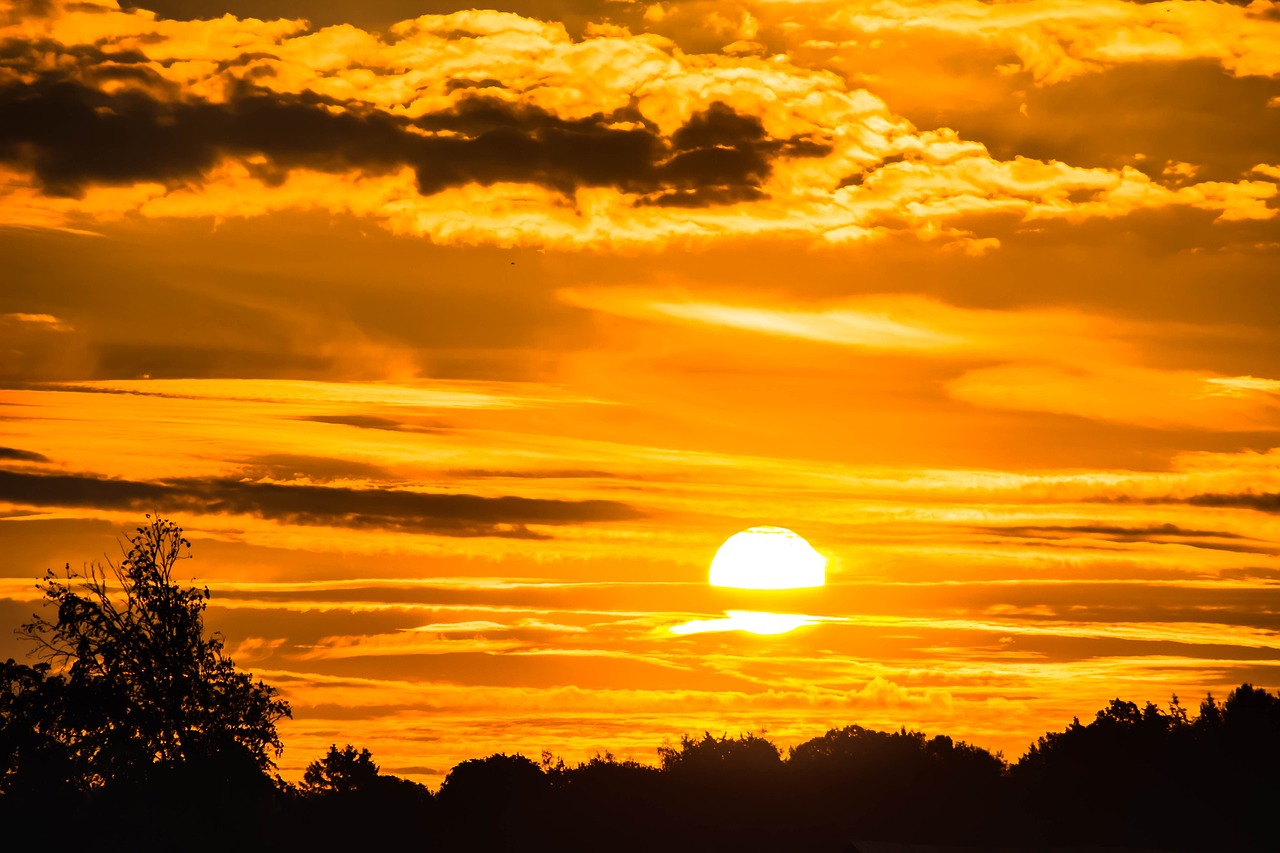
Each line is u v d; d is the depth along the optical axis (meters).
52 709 183.38
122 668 186.50
